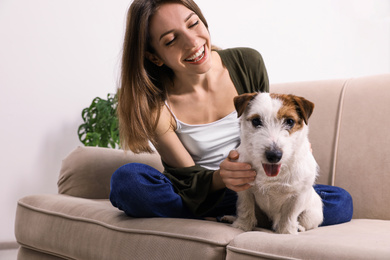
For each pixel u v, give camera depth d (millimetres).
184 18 1599
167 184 1527
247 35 4590
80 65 3832
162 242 1355
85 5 3848
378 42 5320
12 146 3561
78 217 1728
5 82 3527
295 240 1146
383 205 1842
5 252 3346
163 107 1719
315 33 4992
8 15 3537
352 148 1990
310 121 2154
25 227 1978
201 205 1562
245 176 1352
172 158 1691
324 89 2193
